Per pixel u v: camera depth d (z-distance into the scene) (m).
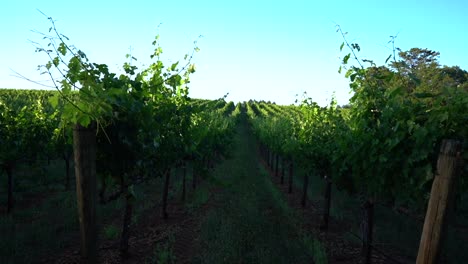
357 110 4.98
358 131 4.88
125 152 4.34
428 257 2.82
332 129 7.77
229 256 5.75
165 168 6.66
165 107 5.93
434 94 3.72
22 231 6.85
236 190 11.29
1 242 6.12
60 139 10.13
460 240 7.27
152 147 5.10
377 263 6.04
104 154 4.29
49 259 5.78
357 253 6.51
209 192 11.45
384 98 4.71
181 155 7.23
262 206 9.54
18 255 5.76
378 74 4.73
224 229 6.99
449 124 3.59
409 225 8.18
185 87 6.93
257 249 6.08
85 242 2.93
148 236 7.16
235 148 24.44
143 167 5.18
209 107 14.31
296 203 10.69
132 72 4.95
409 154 4.08
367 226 5.73
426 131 3.64
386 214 9.06
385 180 4.59
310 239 7.00
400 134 4.03
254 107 72.31
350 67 4.81
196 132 8.09
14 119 8.98
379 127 4.43
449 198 2.73
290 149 10.60
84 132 2.92
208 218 7.88
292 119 13.32
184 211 9.20
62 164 15.31
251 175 14.57
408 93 4.14
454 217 8.69
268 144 18.28
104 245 6.50
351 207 10.19
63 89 2.86
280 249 6.16
